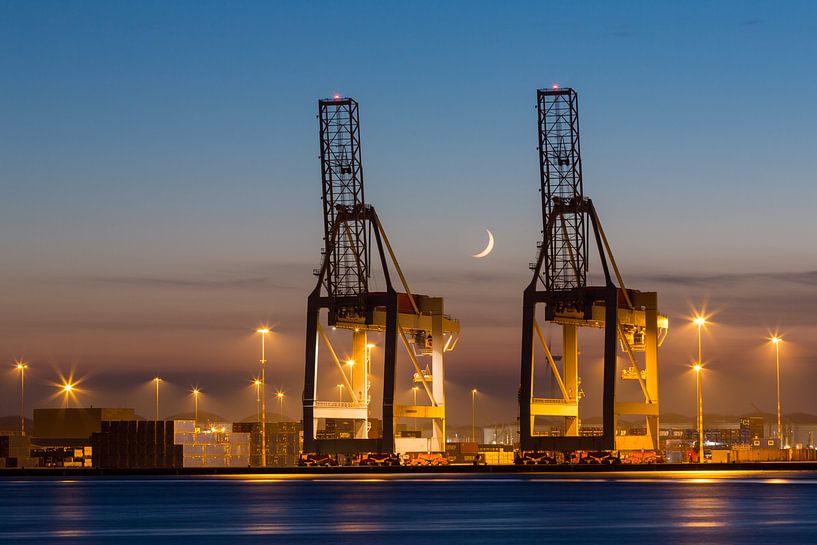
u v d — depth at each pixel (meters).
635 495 124.81
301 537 80.88
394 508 108.62
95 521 97.50
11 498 132.88
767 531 82.00
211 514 103.56
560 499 119.62
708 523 88.62
